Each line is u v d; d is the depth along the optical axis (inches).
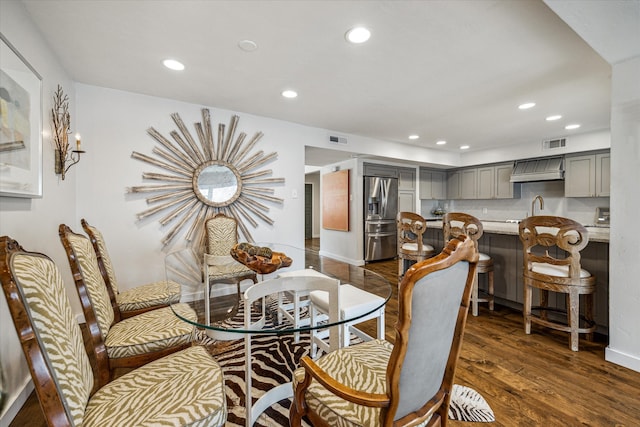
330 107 133.2
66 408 30.7
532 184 220.1
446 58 88.2
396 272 190.1
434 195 262.7
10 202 59.4
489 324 104.5
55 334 31.2
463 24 71.2
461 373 73.8
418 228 130.8
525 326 96.3
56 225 84.7
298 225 159.6
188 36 76.2
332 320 57.4
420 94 117.0
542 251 104.4
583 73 98.6
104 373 53.5
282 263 72.5
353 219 219.3
